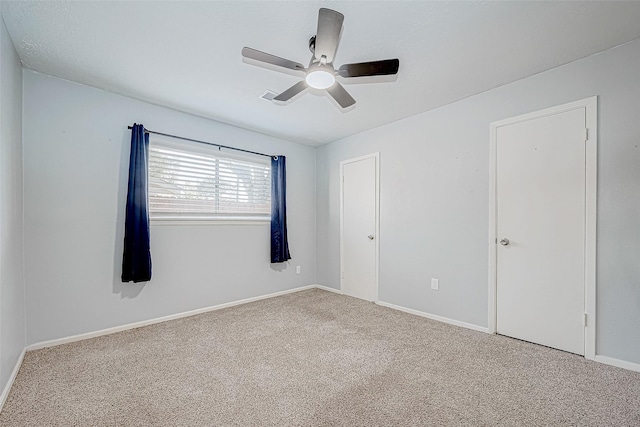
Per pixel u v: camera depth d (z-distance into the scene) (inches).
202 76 95.4
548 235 92.6
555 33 73.7
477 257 109.0
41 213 93.7
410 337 102.8
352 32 72.6
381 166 143.8
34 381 74.5
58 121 96.9
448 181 117.4
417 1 62.5
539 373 77.6
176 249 123.6
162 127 120.0
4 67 69.7
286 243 161.3
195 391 70.6
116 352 91.2
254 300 150.4
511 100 100.1
